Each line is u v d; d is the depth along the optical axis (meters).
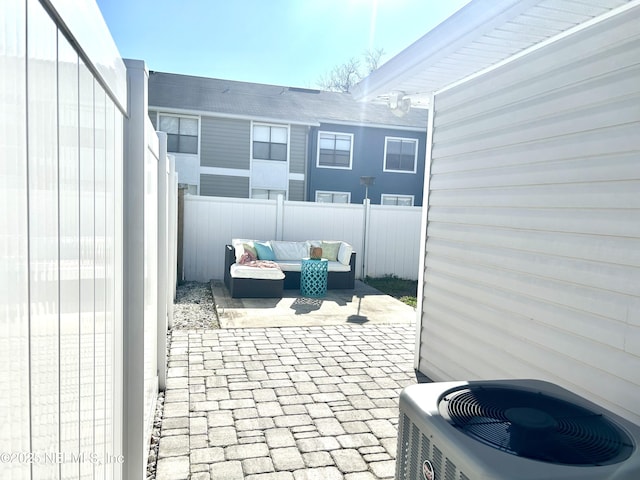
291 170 13.38
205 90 13.98
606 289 2.19
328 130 13.56
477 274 3.24
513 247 2.87
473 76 3.34
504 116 2.99
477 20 2.41
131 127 1.69
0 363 0.57
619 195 2.14
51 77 0.75
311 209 8.83
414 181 14.36
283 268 7.70
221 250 8.39
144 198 1.72
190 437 2.66
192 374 3.66
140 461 1.78
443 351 3.65
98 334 1.16
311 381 3.61
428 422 1.31
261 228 8.56
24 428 0.65
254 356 4.16
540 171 2.66
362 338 4.90
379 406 3.18
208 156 12.65
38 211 0.70
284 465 2.41
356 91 4.18
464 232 3.42
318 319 5.70
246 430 2.77
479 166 3.26
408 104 4.20
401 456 1.48
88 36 0.97
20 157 0.62
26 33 0.64
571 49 2.44
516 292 2.84
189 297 6.80
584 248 2.33
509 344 2.90
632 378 2.04
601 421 1.33
